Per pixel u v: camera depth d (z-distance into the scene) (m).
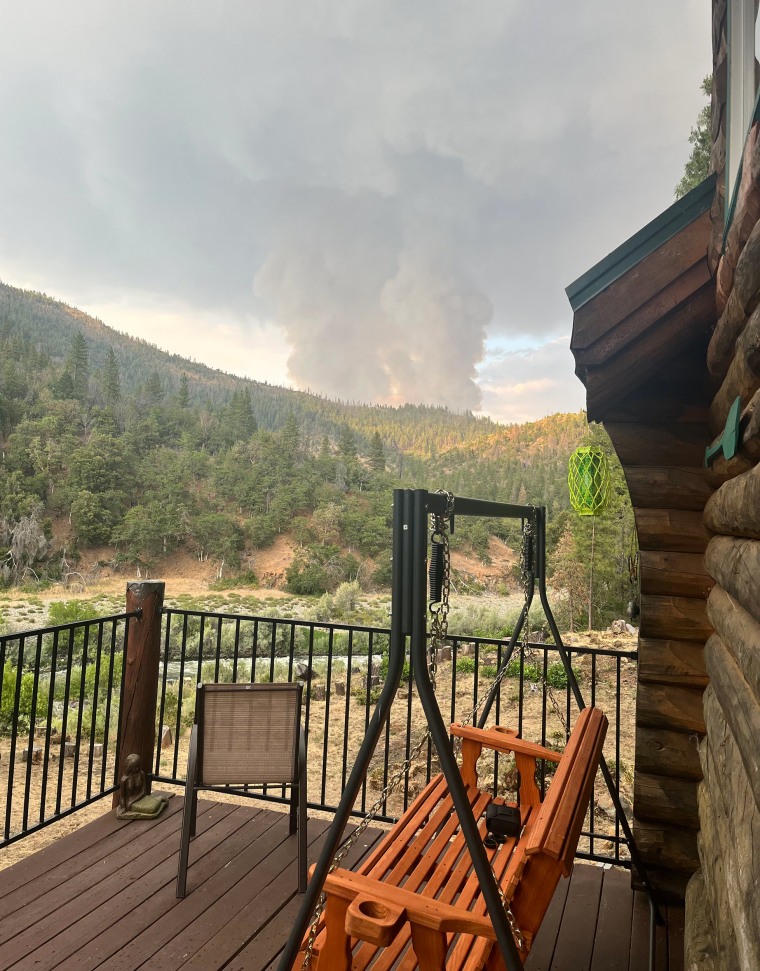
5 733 7.08
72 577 67.69
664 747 2.55
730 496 1.67
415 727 7.88
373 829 3.07
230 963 2.07
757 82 1.25
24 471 81.81
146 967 2.04
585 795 1.68
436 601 1.48
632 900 2.50
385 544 82.06
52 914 2.31
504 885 1.55
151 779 3.27
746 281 1.34
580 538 24.88
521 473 148.25
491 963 1.38
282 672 13.92
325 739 3.22
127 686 3.17
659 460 2.63
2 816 4.55
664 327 2.25
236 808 3.25
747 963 1.05
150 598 3.23
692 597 2.58
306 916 1.29
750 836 1.23
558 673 10.37
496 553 82.38
